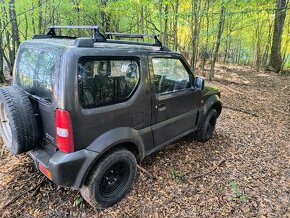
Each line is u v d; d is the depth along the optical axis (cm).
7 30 963
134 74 279
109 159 261
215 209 287
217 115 475
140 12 1009
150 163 372
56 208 273
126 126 279
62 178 233
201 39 1260
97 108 244
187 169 365
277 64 1712
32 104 260
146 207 284
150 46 325
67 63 219
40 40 281
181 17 899
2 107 267
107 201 275
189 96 378
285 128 582
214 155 414
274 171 379
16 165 341
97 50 240
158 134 332
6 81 919
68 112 222
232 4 831
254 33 2045
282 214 285
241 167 384
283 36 1878
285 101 849
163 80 328
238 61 2441
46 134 252
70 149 231
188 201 298
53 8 1017
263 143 484
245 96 902
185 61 365
